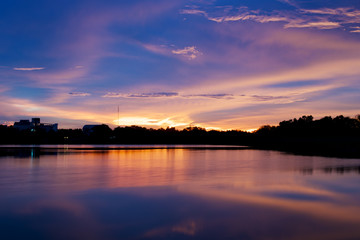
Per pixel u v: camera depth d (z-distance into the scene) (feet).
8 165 95.04
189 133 606.55
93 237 30.25
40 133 573.74
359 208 41.04
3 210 39.63
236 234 30.94
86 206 41.52
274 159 127.24
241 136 471.62
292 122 492.95
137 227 33.14
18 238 29.94
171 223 34.42
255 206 41.81
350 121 427.74
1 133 509.35
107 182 61.36
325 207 41.47
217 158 133.08
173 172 78.64
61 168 87.30
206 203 43.39
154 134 586.86
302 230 32.09
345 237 30.14
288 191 52.24
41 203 43.16
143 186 56.75
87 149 220.02
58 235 30.83
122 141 534.37
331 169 86.22
